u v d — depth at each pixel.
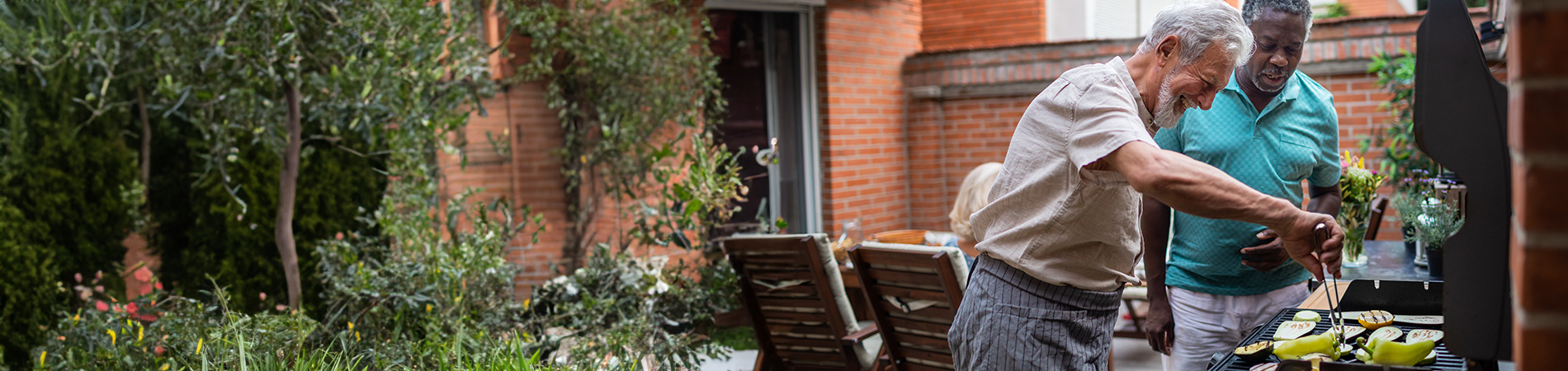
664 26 5.46
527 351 3.68
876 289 3.47
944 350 3.41
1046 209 1.84
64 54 4.04
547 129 5.49
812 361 3.95
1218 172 1.53
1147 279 2.63
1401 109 5.51
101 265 4.33
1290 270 2.70
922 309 3.36
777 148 6.53
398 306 3.91
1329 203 2.77
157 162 4.60
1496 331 1.33
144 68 4.07
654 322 4.41
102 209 4.33
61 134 4.19
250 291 4.56
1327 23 5.88
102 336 3.51
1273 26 2.44
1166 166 1.53
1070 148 1.74
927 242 6.06
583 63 5.42
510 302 4.25
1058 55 6.58
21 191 4.06
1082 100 1.73
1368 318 2.00
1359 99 5.81
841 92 6.68
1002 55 6.79
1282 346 1.78
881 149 7.03
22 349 3.95
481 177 5.28
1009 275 1.94
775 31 6.51
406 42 3.95
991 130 6.90
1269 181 2.59
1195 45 1.76
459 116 4.44
